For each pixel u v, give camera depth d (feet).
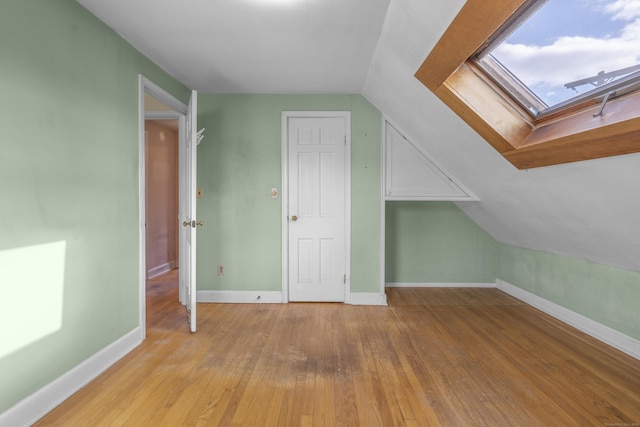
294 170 13.10
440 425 5.89
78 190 7.11
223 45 9.00
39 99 6.17
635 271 8.51
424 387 7.08
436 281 15.44
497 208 11.88
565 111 6.43
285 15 7.52
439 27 6.39
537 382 7.27
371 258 12.95
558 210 8.75
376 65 9.84
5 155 5.55
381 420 6.02
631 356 8.50
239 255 13.10
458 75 7.21
